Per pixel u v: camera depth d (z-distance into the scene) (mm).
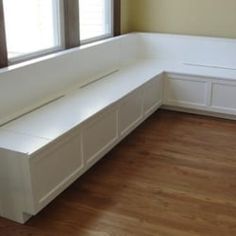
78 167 2709
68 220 2391
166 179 2891
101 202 2584
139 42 4828
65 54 3320
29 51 3164
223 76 3963
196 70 4219
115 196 2660
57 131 2488
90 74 3771
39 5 3207
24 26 3064
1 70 2684
